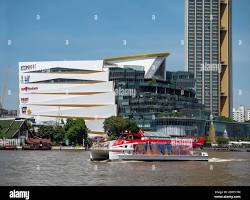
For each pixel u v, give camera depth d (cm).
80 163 10688
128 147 11388
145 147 11506
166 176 7838
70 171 8600
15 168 9094
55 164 10275
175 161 11681
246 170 9119
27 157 13225
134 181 7100
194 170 9044
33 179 7225
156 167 9638
